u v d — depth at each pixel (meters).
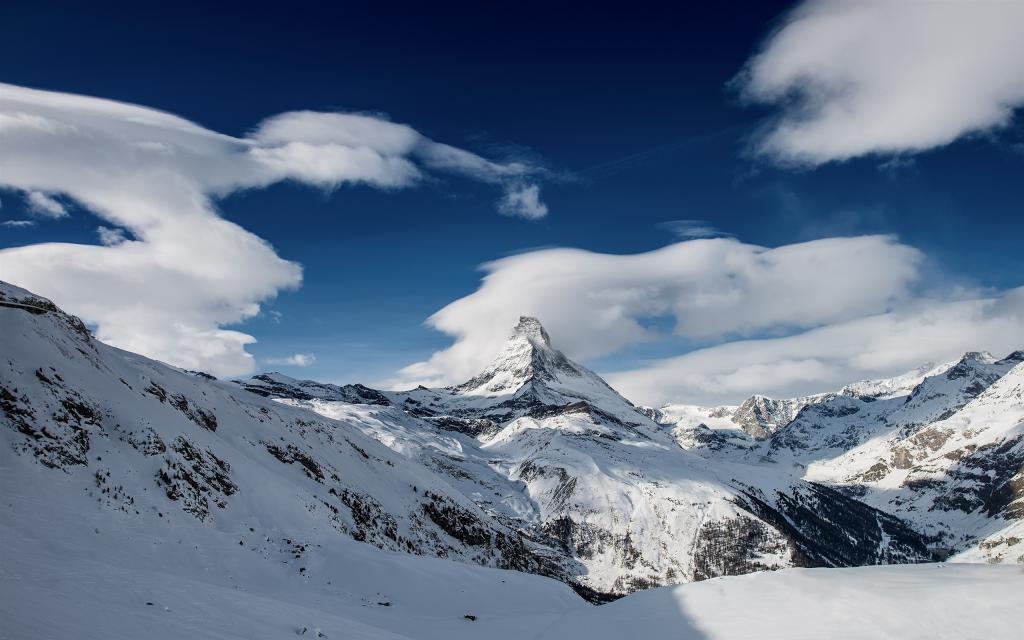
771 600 29.27
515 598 53.00
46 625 16.03
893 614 25.00
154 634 18.17
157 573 28.23
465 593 49.25
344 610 37.53
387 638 27.94
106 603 20.50
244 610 25.09
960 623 23.59
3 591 18.59
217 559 38.75
